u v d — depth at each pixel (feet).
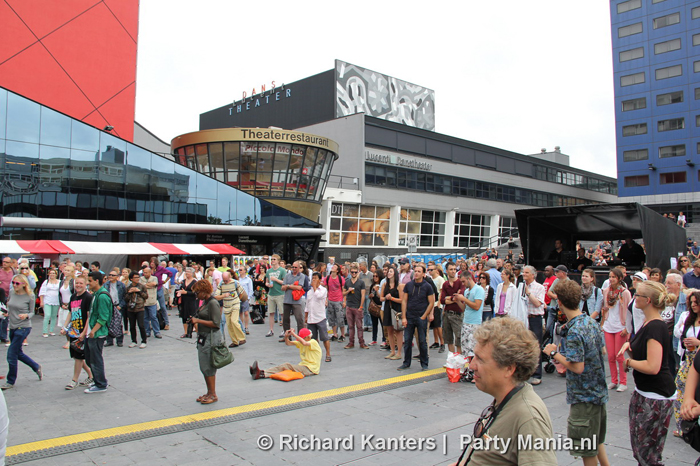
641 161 174.91
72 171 70.23
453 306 31.96
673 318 23.72
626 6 181.06
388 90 197.47
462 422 20.12
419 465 15.84
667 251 50.47
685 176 166.91
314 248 101.40
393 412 21.52
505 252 112.27
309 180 97.71
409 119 207.62
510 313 27.91
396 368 30.55
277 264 43.24
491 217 161.99
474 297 27.45
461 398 23.85
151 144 128.47
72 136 70.59
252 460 16.07
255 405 22.17
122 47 101.45
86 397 23.43
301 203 96.99
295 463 15.88
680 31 169.68
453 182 147.54
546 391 25.39
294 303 38.45
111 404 22.25
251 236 94.68
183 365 30.86
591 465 12.79
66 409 21.44
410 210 135.33
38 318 51.75
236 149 91.76
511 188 168.45
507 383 7.48
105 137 73.56
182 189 81.61
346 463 15.96
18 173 65.57
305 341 28.78
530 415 7.00
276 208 93.91
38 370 26.40
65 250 53.83
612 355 26.25
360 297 37.55
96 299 24.09
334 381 26.99
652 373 12.82
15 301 25.27
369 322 47.24
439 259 127.54
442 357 34.45
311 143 95.40
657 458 13.11
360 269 47.52
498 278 37.88
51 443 17.33
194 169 90.58
